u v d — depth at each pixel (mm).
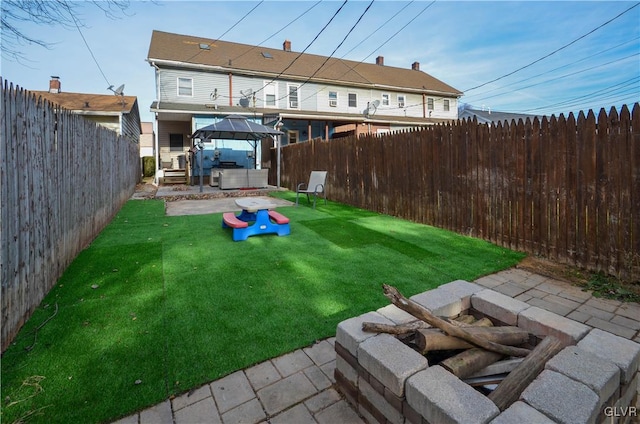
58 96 14703
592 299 2965
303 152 10508
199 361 2043
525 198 4211
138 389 1799
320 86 17719
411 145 6156
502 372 1591
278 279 3365
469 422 1117
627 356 1461
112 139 6461
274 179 13188
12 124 2338
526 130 4172
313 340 2275
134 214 6906
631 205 3193
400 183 6453
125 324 2465
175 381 1866
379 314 1895
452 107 22219
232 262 3869
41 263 2834
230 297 2939
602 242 3445
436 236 5070
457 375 1465
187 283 3244
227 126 10500
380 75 20859
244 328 2426
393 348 1549
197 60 15070
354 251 4340
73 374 1908
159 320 2529
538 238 4078
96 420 1594
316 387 1851
